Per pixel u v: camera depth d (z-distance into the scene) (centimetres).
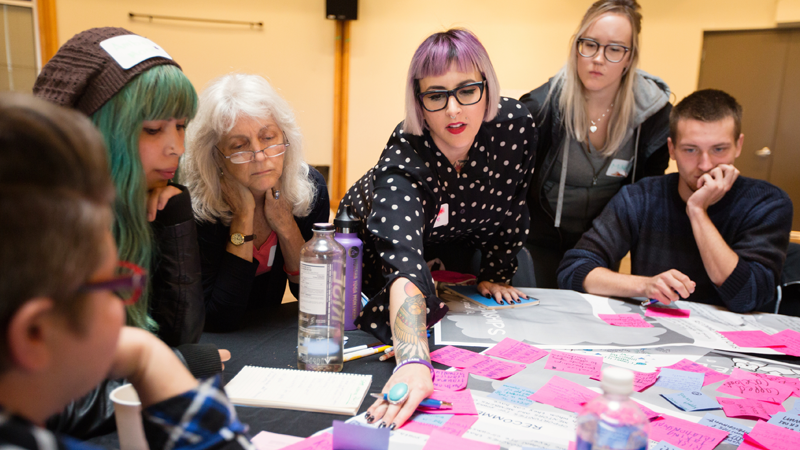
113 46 89
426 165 125
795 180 484
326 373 95
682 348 115
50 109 34
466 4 525
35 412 37
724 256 150
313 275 95
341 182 560
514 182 142
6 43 479
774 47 471
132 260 94
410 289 105
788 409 87
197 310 106
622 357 109
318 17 530
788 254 174
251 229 124
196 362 84
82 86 86
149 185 100
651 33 498
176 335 105
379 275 147
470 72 113
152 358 57
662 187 172
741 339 122
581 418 60
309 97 543
